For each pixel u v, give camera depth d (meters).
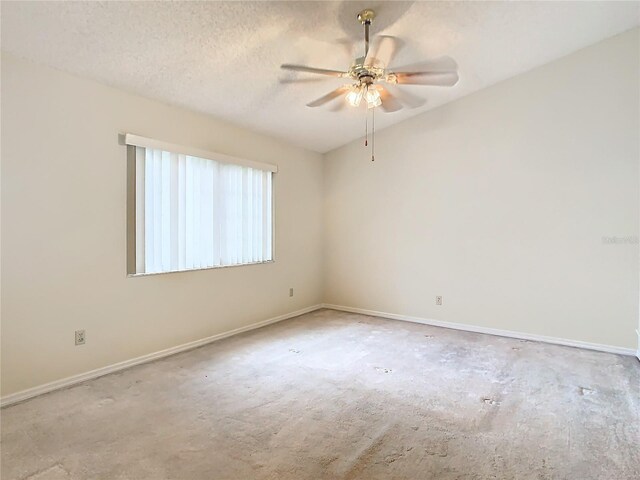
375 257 4.98
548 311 3.85
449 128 4.38
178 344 3.53
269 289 4.57
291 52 2.89
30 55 2.48
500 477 1.74
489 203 4.15
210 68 2.93
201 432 2.12
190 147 3.53
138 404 2.45
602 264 3.58
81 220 2.81
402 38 2.98
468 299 4.30
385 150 4.85
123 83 2.96
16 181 2.48
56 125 2.66
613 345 3.54
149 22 2.32
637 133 3.42
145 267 3.22
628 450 1.94
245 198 4.20
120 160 3.04
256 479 1.73
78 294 2.81
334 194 5.33
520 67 3.80
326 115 4.16
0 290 2.42
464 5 2.70
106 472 1.77
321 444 2.00
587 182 3.64
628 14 3.15
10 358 2.47
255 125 4.16
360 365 3.17
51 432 2.11
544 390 2.67
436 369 3.08
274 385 2.76
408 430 2.14
